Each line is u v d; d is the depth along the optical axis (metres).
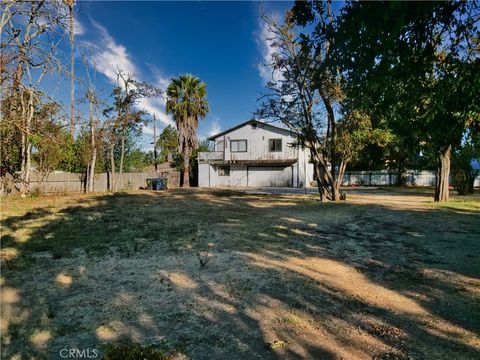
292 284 4.46
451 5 2.72
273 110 14.96
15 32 14.75
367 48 2.67
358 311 3.63
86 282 4.50
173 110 30.41
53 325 3.26
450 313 3.57
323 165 15.99
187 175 31.59
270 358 2.70
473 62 3.00
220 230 8.19
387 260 5.66
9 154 17.39
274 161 29.78
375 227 8.70
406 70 2.93
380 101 3.40
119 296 4.02
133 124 24.45
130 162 31.97
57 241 6.88
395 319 3.43
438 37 3.01
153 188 26.80
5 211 11.61
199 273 4.89
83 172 24.67
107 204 14.38
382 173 33.53
